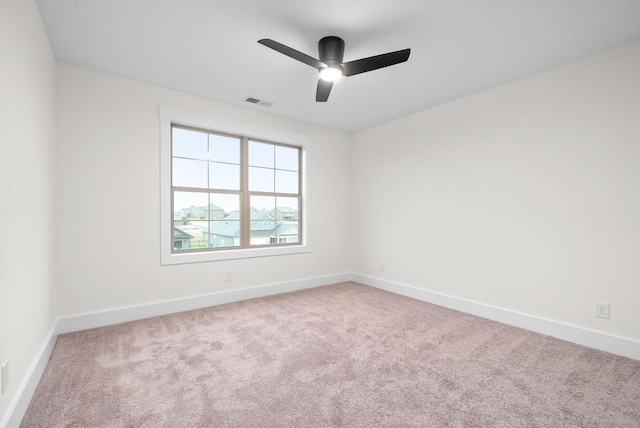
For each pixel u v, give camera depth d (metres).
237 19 1.90
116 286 2.67
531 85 2.61
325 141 4.24
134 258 2.77
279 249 3.77
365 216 4.32
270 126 3.67
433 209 3.41
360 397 1.60
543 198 2.53
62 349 2.13
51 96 2.22
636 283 2.08
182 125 3.12
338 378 1.79
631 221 2.10
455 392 1.65
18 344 1.42
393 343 2.29
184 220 3.18
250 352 2.12
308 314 2.95
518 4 1.74
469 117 3.07
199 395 1.60
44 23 1.93
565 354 2.12
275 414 1.45
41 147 1.90
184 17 1.88
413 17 1.87
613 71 2.17
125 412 1.46
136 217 2.77
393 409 1.50
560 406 1.53
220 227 3.42
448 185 3.26
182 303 3.02
